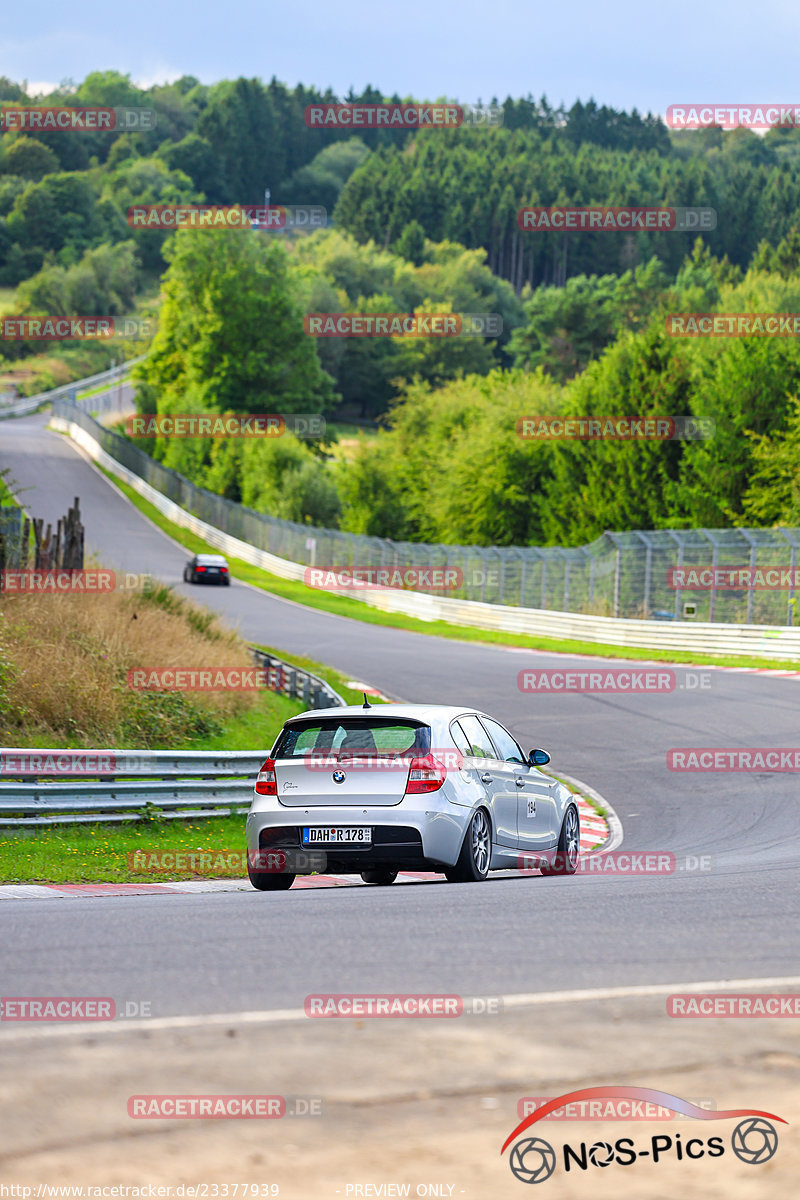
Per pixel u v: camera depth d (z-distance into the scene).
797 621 91.75
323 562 167.75
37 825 36.38
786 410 142.50
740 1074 10.66
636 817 43.00
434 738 26.64
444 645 104.88
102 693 51.16
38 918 19.67
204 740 54.03
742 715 64.62
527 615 113.94
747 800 44.91
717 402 145.50
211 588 144.75
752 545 90.44
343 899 22.23
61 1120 9.52
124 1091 10.16
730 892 22.73
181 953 15.99
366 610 138.38
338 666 87.56
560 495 167.38
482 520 177.12
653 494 152.88
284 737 27.52
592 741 59.81
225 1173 8.56
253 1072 10.65
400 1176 8.55
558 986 14.05
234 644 73.62
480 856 27.14
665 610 101.00
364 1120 9.53
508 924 18.47
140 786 39.19
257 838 26.78
